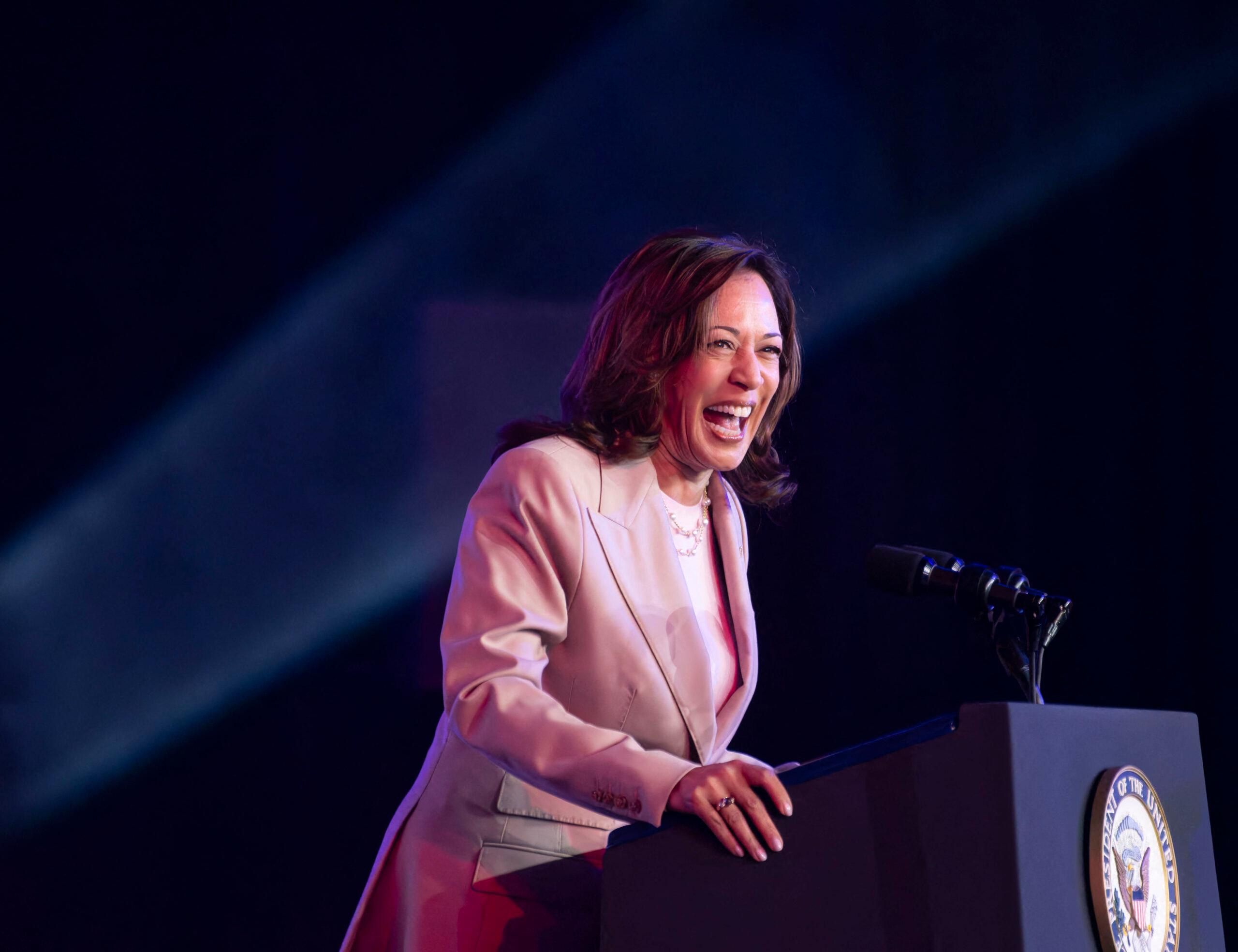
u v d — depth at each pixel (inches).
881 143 714.8
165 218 690.2
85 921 650.2
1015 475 680.4
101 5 690.8
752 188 719.1
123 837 658.8
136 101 691.4
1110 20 674.2
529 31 724.0
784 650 700.0
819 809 180.1
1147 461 655.1
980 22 704.4
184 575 674.2
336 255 699.4
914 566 240.8
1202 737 626.5
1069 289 679.1
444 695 233.5
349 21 714.8
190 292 687.7
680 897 187.3
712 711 255.1
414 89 714.8
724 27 729.6
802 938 176.7
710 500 289.6
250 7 705.6
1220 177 639.8
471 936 237.8
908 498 695.7
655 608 252.7
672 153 721.0
